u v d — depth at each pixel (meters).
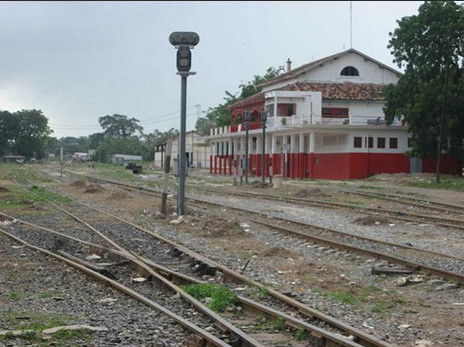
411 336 8.19
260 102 62.53
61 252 14.39
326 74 63.12
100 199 32.19
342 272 12.71
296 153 55.88
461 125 44.06
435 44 43.78
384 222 21.09
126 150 156.38
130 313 9.01
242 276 11.53
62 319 8.58
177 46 22.33
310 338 7.71
